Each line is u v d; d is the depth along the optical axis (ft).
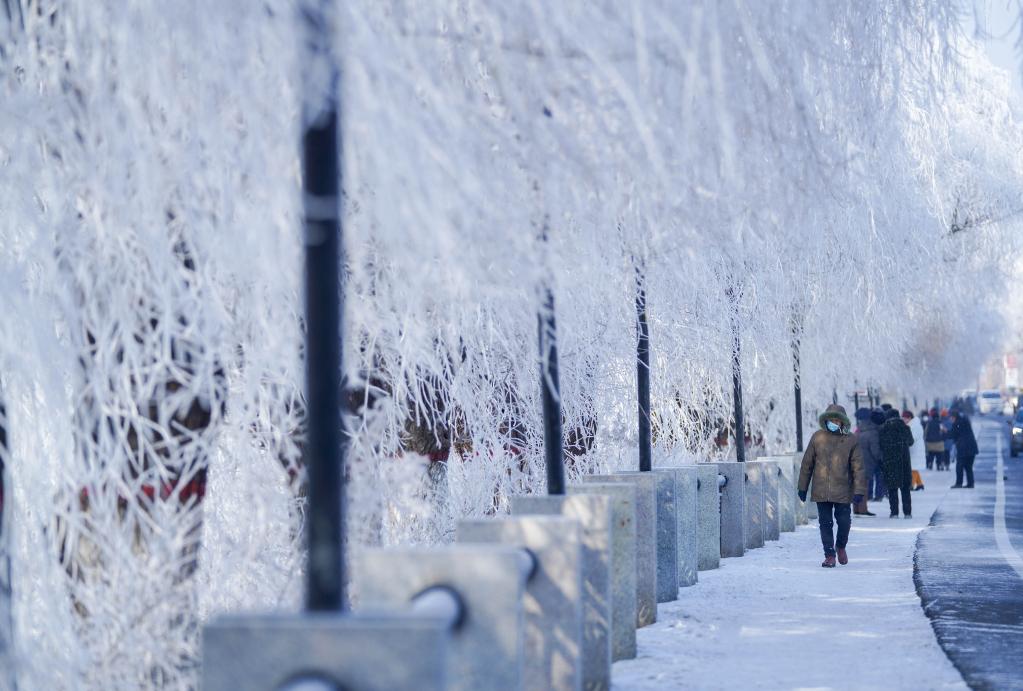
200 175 37.32
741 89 42.45
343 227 42.39
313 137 27.71
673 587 75.31
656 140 37.91
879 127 59.82
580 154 36.96
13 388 42.09
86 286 39.32
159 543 39.14
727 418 124.67
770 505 123.34
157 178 37.04
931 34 57.98
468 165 34.12
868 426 190.39
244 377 44.88
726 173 42.80
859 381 189.06
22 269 39.78
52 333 39.45
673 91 38.65
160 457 40.04
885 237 128.98
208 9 33.22
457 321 54.49
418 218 31.58
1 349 39.17
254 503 45.09
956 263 167.02
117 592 38.68
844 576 88.99
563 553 40.57
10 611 38.04
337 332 26.37
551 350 48.88
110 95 37.11
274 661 21.93
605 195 40.68
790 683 49.42
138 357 39.24
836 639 60.49
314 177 27.45
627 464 91.81
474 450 65.41
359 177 35.32
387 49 32.71
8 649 37.22
